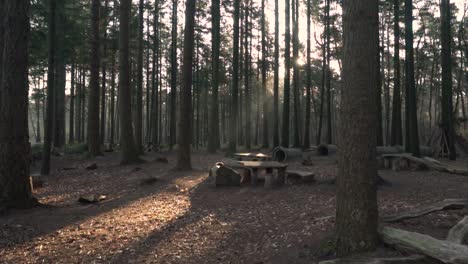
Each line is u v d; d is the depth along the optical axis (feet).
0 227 21.09
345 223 15.40
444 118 62.85
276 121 83.61
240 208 26.99
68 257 17.21
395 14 72.28
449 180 36.24
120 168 50.47
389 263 13.33
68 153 76.69
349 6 15.46
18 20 25.61
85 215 25.09
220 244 18.88
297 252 16.43
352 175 15.30
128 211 26.50
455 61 106.22
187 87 45.57
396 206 24.38
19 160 25.72
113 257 17.21
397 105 78.07
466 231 15.51
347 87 15.51
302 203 27.27
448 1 61.62
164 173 43.96
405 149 63.05
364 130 15.26
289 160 57.62
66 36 68.69
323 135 186.91
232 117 67.62
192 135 113.70
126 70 53.72
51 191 35.29
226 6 80.94
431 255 13.08
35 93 124.88
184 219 24.03
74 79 122.11
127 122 54.13
